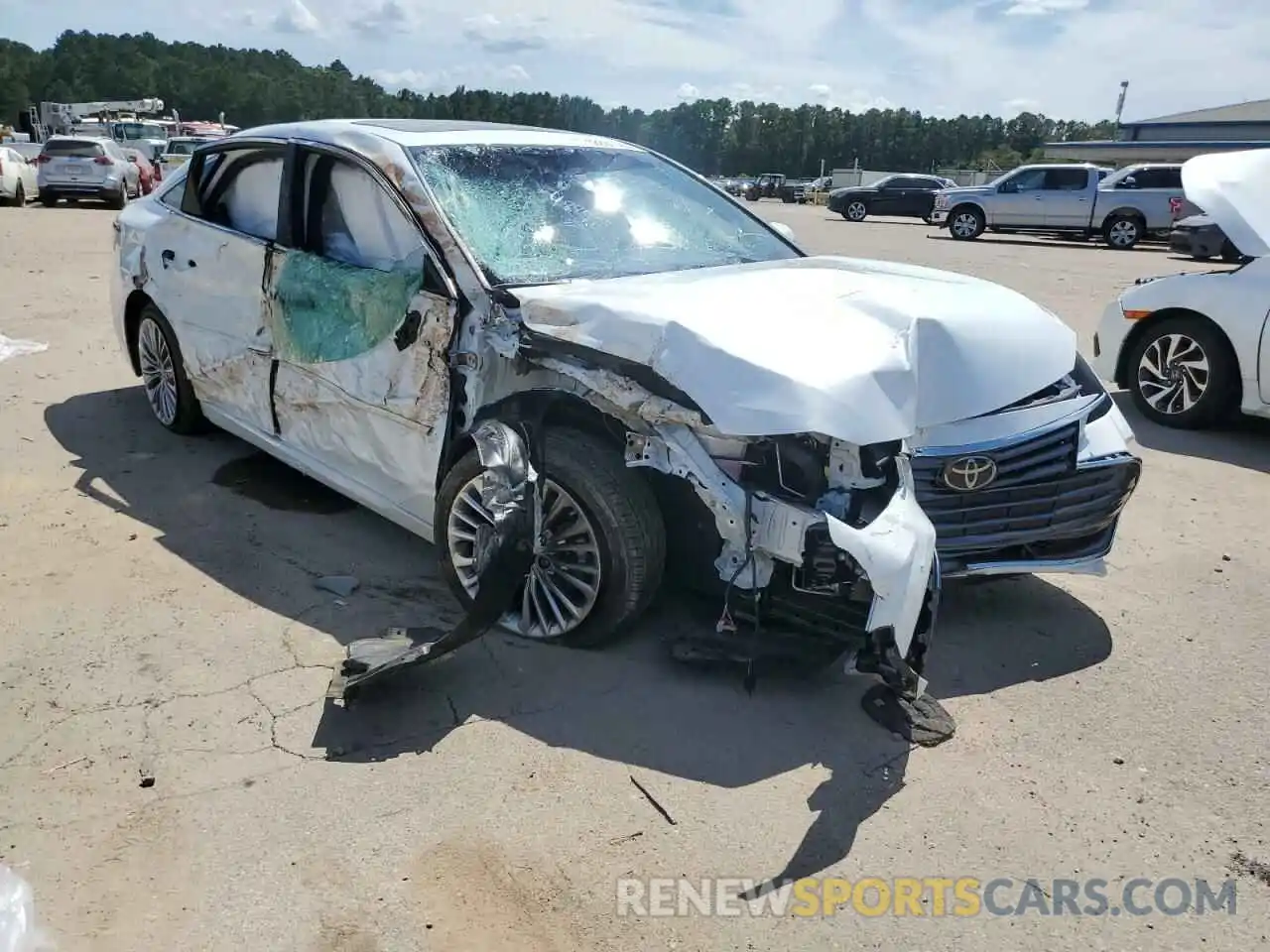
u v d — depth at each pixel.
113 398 6.28
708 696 3.26
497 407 3.55
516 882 2.47
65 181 20.86
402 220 3.83
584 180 4.34
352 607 3.76
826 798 2.82
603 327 3.17
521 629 3.56
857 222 30.67
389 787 2.78
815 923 2.39
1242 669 3.61
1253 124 35.84
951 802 2.83
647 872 2.52
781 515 2.99
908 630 2.91
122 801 2.69
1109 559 4.55
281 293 4.21
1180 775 2.99
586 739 3.03
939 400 3.34
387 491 3.92
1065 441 3.55
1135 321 6.85
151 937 2.27
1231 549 4.70
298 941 2.27
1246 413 6.39
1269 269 6.27
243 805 2.69
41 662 3.31
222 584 3.90
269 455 5.28
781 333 3.14
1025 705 3.34
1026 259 18.50
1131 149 34.97
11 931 2.24
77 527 4.37
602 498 3.24
